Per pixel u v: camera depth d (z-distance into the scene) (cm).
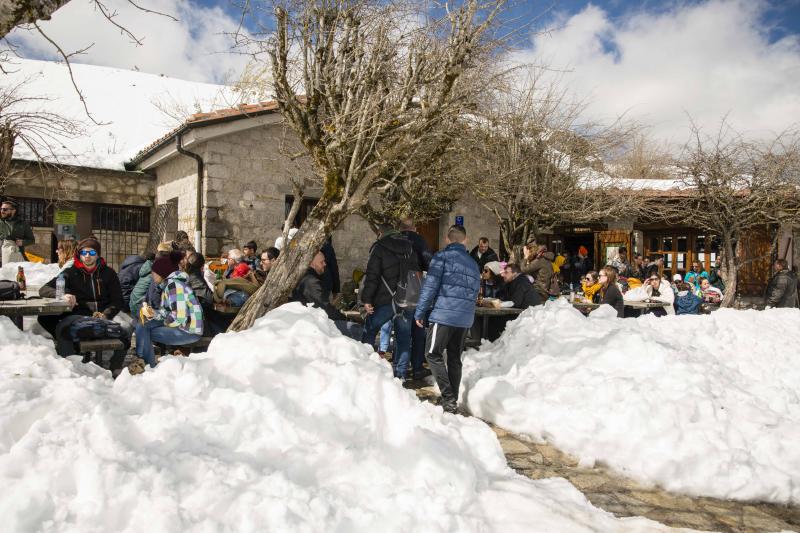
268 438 280
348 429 300
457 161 980
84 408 276
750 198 1102
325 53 517
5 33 305
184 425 271
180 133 978
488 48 498
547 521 277
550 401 432
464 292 466
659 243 1543
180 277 494
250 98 802
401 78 523
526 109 1018
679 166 1158
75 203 1216
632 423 377
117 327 493
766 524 307
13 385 292
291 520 229
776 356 558
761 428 377
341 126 487
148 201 1292
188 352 535
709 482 340
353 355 351
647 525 286
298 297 570
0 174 859
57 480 228
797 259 1439
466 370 551
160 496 226
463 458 296
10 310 451
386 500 261
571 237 1930
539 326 543
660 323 623
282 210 1081
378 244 562
